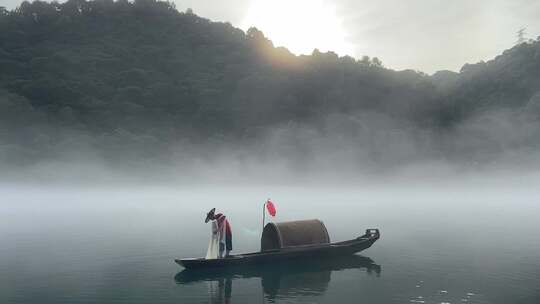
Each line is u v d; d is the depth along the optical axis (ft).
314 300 46.88
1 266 65.31
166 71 639.76
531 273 58.80
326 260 68.39
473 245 82.33
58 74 534.78
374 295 48.62
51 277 58.34
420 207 193.57
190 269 61.67
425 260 68.23
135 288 52.42
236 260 61.98
